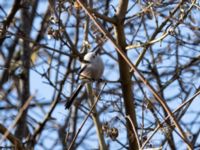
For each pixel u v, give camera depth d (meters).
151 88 7.88
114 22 11.22
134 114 11.09
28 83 13.86
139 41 11.23
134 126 9.95
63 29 10.77
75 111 14.25
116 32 11.27
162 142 10.41
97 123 11.45
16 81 14.14
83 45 12.46
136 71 7.95
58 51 10.75
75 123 14.18
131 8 11.30
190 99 8.78
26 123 13.12
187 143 7.74
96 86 12.25
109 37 8.19
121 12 11.25
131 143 10.70
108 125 10.70
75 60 13.59
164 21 10.98
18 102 13.55
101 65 12.31
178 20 10.45
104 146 11.29
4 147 9.63
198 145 12.00
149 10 10.99
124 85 11.28
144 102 10.30
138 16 11.39
